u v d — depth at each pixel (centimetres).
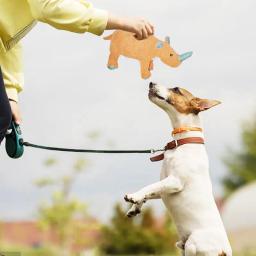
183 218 458
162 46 454
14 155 461
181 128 472
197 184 457
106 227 2452
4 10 430
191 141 468
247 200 3078
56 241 2470
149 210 2464
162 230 2423
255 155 3741
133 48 456
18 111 464
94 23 425
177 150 466
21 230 2886
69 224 2392
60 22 420
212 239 445
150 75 457
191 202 455
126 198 453
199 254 446
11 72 464
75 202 2384
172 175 460
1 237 2812
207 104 478
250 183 3638
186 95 483
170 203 462
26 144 462
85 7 424
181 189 457
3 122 416
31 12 429
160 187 456
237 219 3052
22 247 2448
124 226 2436
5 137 463
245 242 2966
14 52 463
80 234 2405
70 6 419
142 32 435
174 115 481
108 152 469
